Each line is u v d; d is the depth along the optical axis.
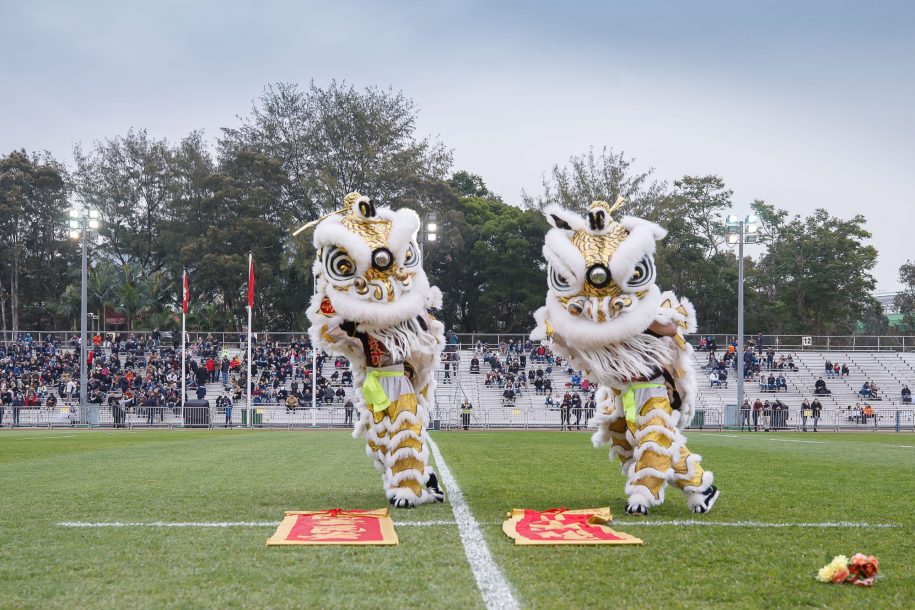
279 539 7.48
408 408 10.30
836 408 50.75
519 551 7.11
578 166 74.81
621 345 9.93
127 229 78.69
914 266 84.94
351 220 10.62
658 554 7.06
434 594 5.66
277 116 76.88
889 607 5.54
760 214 80.31
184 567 6.43
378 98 76.81
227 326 71.06
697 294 77.12
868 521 9.02
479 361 55.06
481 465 16.47
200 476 13.69
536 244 74.12
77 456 18.75
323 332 10.55
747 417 44.12
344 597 5.57
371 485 12.34
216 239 69.56
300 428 43.38
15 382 49.59
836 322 80.81
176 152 78.25
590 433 36.28
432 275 75.88
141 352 56.62
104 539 7.59
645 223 10.21
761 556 7.03
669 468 9.64
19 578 6.09
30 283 78.31
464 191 91.44
